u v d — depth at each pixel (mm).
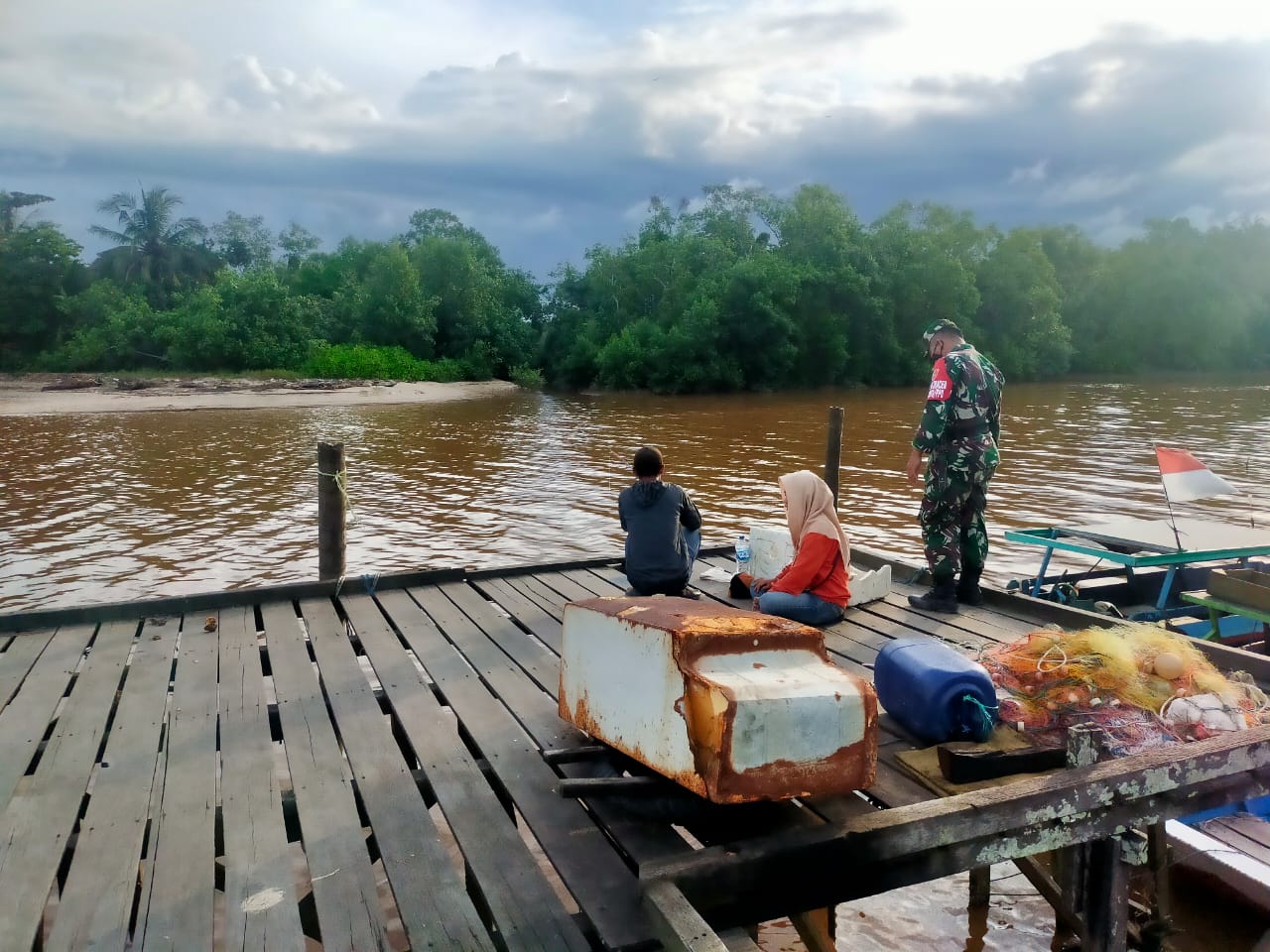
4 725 4133
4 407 32688
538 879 2986
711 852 2910
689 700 2943
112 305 51875
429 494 16781
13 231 56156
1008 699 4016
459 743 4000
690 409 37281
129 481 17750
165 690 4566
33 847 3146
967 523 5941
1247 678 4617
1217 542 7211
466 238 68625
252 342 48438
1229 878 4160
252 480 18000
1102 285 67812
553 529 13891
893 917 4699
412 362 51281
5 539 12734
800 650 3150
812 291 48781
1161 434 27000
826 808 3289
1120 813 3502
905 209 54781
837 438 10203
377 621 5785
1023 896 4934
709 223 56938
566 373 52844
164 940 2670
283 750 4648
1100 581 8945
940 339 5883
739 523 14398
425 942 2666
